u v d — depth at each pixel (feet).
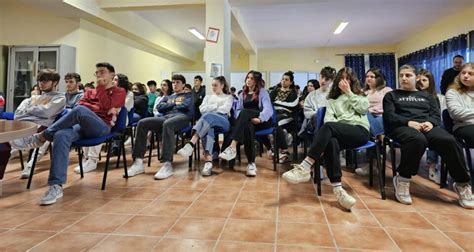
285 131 11.32
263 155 12.55
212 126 9.26
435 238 4.71
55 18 16.03
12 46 15.48
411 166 6.40
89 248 4.37
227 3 14.89
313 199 6.70
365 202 6.53
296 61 29.78
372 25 21.25
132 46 21.26
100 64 7.91
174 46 25.76
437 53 20.26
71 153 12.82
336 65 29.07
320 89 9.95
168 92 12.03
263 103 9.51
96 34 17.26
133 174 8.93
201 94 13.03
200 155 12.16
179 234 4.85
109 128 7.69
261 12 18.45
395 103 7.41
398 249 4.35
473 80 7.13
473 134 6.63
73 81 10.21
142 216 5.65
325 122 6.98
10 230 4.99
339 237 4.75
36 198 6.75
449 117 7.58
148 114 13.91
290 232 4.94
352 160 10.30
